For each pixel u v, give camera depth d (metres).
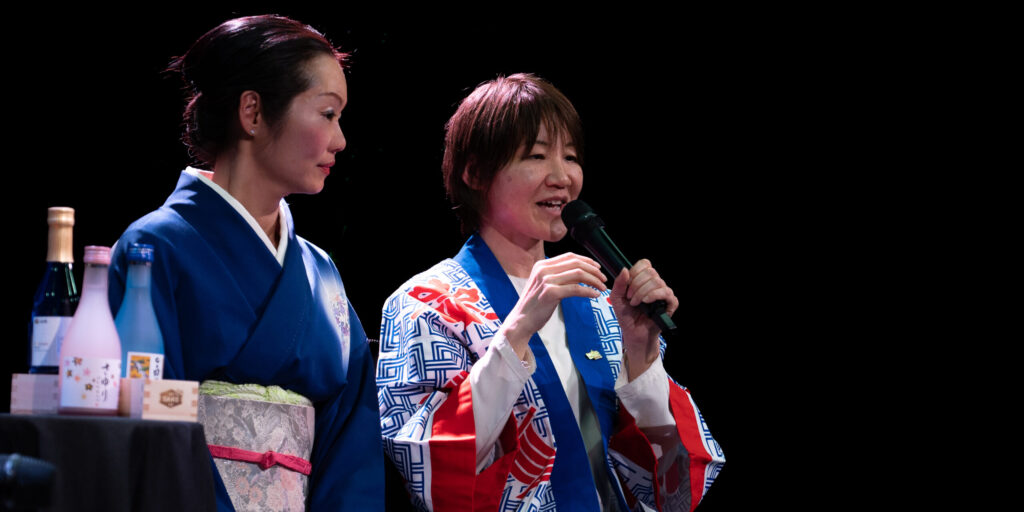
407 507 6.62
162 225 4.50
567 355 5.74
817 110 10.09
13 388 3.78
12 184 7.29
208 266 4.52
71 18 7.48
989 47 9.88
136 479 3.55
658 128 10.06
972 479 9.80
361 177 8.52
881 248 10.11
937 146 10.01
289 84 4.68
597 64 9.81
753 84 10.07
